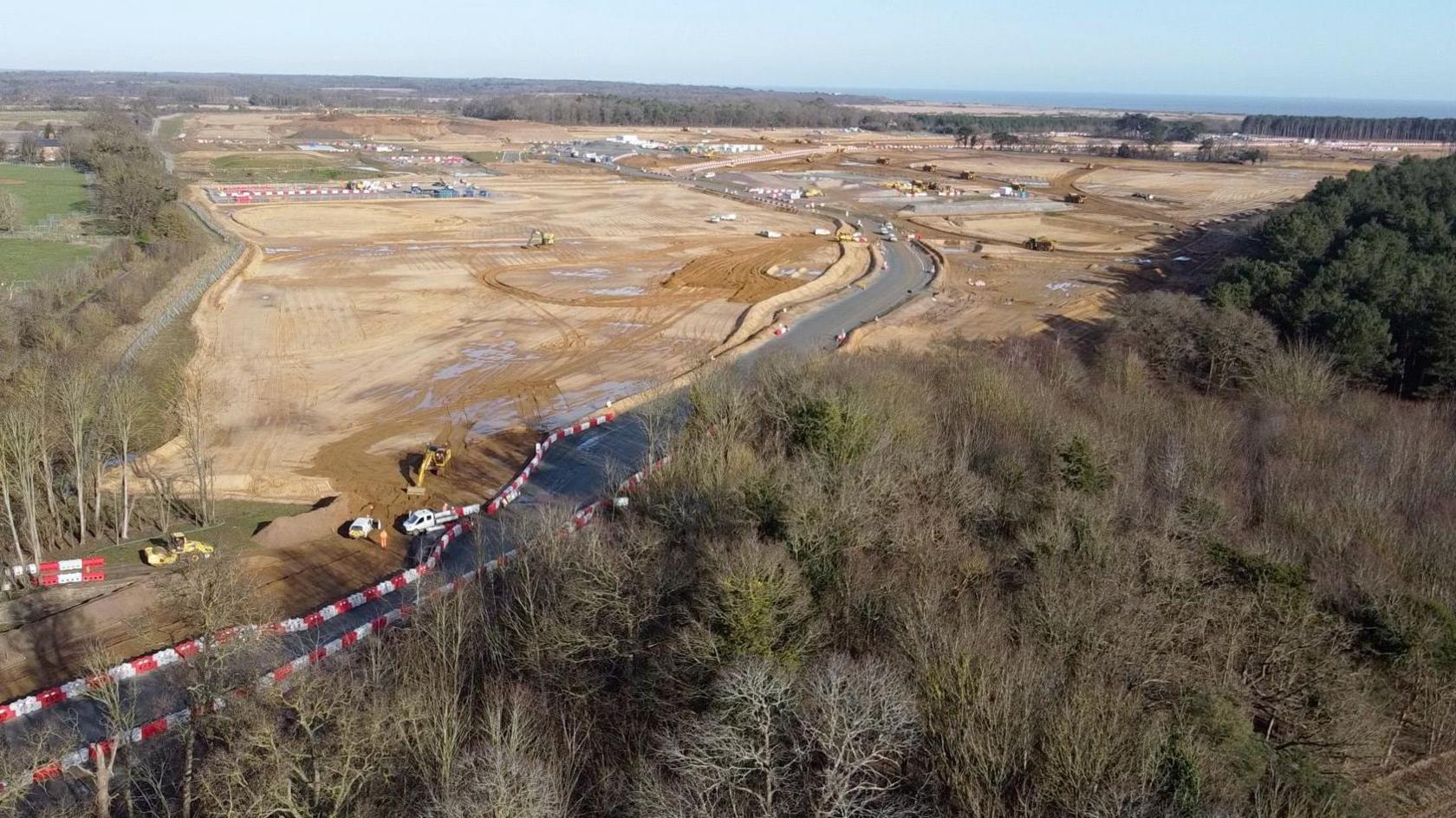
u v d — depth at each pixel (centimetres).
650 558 4838
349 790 3503
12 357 8912
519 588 5016
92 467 7088
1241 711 3859
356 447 8438
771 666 3825
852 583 4641
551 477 7819
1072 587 4381
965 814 3322
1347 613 4728
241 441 8512
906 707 3569
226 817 3372
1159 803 3247
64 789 4162
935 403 7681
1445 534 5650
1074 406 8119
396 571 6353
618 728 4156
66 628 5538
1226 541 5228
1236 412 8431
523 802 3288
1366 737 4047
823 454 6050
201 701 4156
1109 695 3641
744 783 3425
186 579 5016
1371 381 9438
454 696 4131
